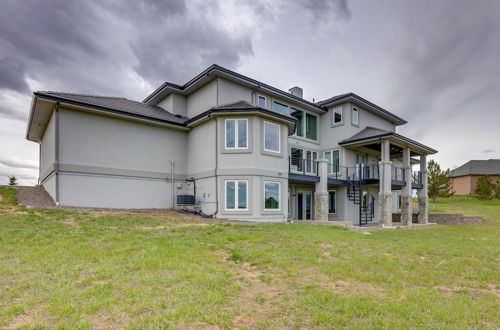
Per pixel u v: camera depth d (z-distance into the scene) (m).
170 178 14.95
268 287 4.54
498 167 41.25
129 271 4.79
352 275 5.32
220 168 13.41
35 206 10.68
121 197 13.18
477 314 3.84
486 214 24.77
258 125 13.55
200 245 6.86
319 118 20.55
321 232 9.91
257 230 9.71
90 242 6.55
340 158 19.14
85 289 3.98
